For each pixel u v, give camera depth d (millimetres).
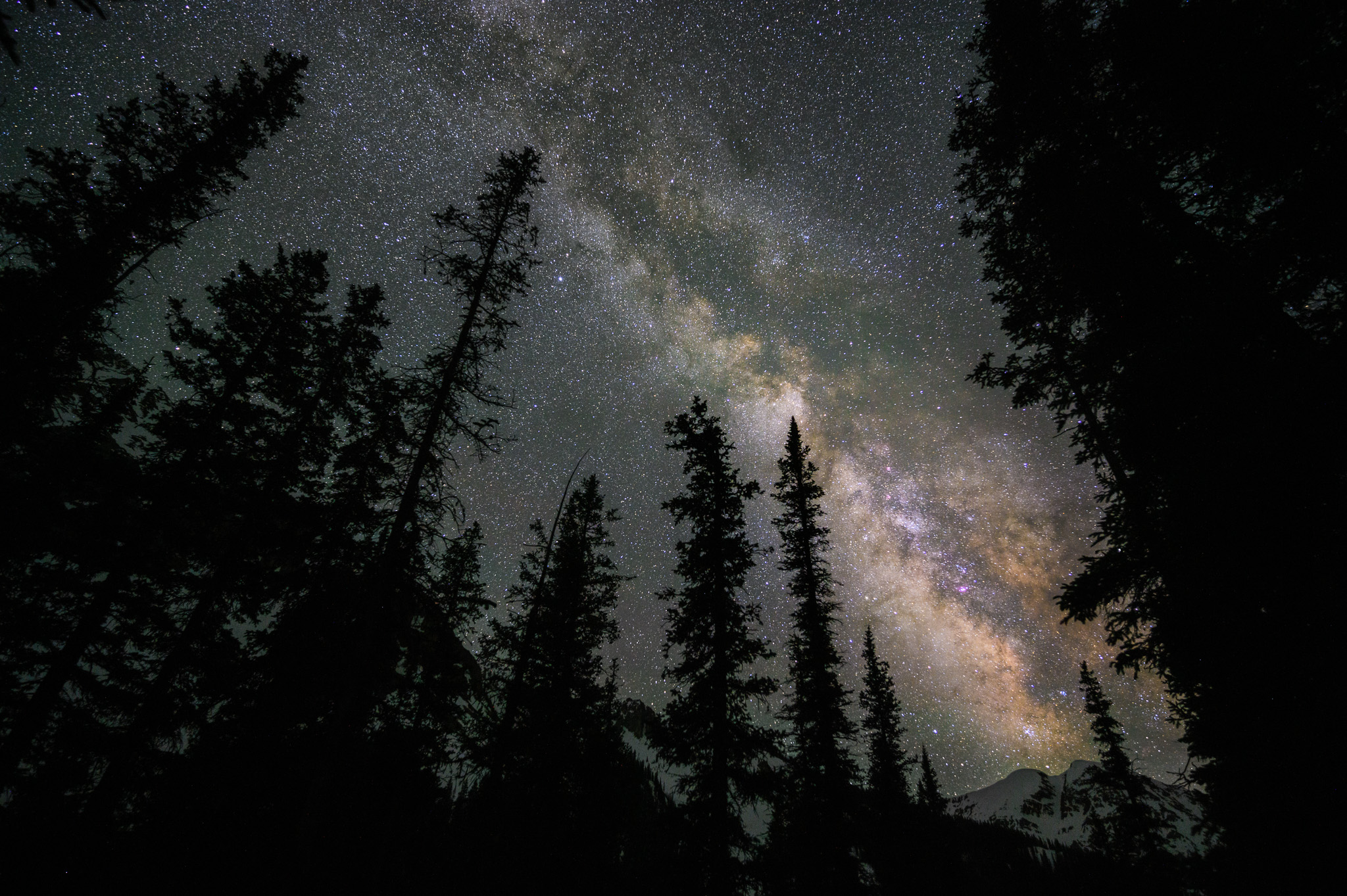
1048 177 8406
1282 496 5469
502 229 13289
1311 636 5250
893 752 23188
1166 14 6621
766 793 12633
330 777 8828
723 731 12641
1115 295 7812
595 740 15797
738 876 11234
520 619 16781
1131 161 7598
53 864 8656
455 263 12688
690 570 14742
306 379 14734
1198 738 6312
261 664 12156
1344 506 5188
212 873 10000
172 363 12453
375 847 12328
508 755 14898
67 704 9773
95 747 9711
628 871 13844
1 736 9203
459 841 13688
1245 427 5770
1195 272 6883
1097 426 7535
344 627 12734
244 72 12633
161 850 9922
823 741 15008
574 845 13984
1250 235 6316
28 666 9531
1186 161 7141
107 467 10922
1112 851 18875
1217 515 5828
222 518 12375
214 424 12516
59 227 10359
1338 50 5613
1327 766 5168
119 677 10391
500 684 15828
